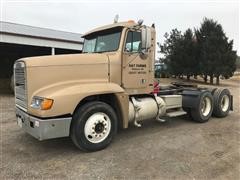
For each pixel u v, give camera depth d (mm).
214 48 26531
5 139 5055
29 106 4059
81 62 4449
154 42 5512
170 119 7227
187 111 6988
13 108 8891
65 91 3998
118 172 3518
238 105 10453
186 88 7266
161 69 26375
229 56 26953
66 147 4582
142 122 6703
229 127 6285
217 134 5566
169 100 6176
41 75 4117
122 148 4527
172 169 3621
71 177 3363
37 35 13172
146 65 5406
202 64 26984
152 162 3873
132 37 5059
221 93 7441
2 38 11930
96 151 4359
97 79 4625
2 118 7113
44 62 4145
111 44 5070
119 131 5738
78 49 14891
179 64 28531
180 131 5793
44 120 3814
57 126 3930
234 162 3918
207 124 6629
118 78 4906
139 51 5195
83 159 3996
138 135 5410
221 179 3336
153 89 5645
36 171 3545
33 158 4039
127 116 4844
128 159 3996
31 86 4070
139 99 5438
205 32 27688
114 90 4562
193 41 28250
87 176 3395
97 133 4348
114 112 4582
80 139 4152
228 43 27500
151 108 5516
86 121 4207
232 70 27516
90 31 5656
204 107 6984
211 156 4164
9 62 19422
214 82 29812
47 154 4227
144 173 3488
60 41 14047
